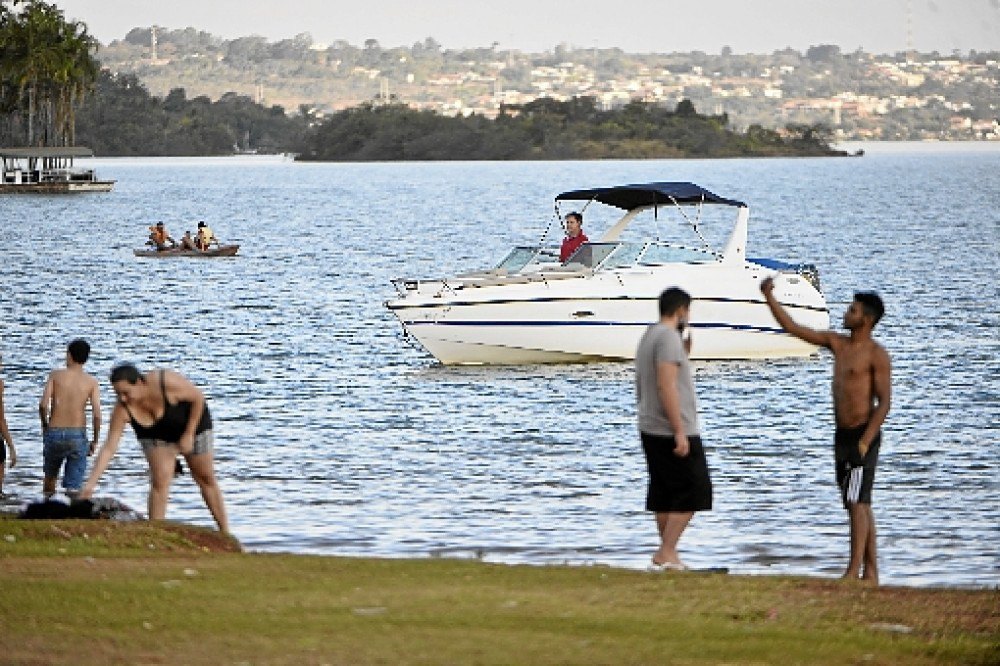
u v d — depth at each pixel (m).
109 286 145.62
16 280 152.25
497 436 68.44
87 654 27.86
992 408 76.19
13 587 33.25
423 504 54.28
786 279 91.31
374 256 193.50
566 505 54.12
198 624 30.28
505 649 28.91
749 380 84.06
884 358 37.66
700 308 89.31
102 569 36.03
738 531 49.91
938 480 59.06
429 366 90.38
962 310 122.81
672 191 89.50
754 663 28.77
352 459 62.81
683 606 33.19
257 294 138.25
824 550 47.19
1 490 53.91
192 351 98.75
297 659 27.83
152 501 42.97
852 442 37.97
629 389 81.12
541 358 88.81
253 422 72.12
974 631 32.06
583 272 88.62
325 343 102.44
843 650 29.95
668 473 39.22
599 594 34.38
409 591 34.34
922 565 45.75
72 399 52.16
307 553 45.88
